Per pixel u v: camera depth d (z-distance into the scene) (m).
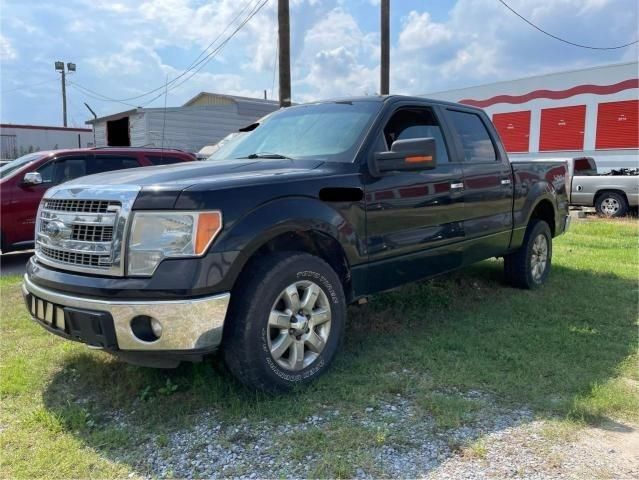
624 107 17.91
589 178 14.91
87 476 2.58
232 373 3.26
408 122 4.51
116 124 24.34
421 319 4.88
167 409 3.19
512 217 5.55
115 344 2.95
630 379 3.63
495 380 3.57
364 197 3.80
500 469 2.60
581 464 2.64
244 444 2.83
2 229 8.22
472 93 22.72
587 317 4.98
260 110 25.22
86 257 3.10
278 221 3.21
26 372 3.72
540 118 20.44
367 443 2.81
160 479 2.56
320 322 3.50
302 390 3.35
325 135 4.18
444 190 4.53
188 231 2.93
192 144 23.38
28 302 3.45
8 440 2.88
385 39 16.22
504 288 6.06
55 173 8.80
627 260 7.94
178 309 2.88
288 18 12.74
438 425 2.98
